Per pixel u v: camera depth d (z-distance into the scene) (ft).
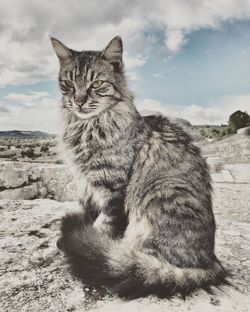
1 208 2.02
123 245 1.27
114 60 1.66
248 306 1.09
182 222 1.26
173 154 1.43
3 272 1.24
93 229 1.33
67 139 1.62
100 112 1.57
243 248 1.56
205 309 1.05
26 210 1.98
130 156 1.46
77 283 1.18
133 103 1.66
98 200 1.51
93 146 1.50
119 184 1.45
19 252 1.40
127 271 1.16
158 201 1.31
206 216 1.32
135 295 1.10
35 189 2.57
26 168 2.59
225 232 1.76
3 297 1.10
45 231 1.63
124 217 1.44
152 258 1.22
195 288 1.16
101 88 1.58
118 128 1.51
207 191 1.40
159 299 1.09
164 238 1.25
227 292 1.17
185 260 1.22
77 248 1.22
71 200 2.50
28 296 1.10
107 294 1.11
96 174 1.49
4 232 1.61
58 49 1.70
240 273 1.33
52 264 1.31
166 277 1.15
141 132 1.49
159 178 1.36
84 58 1.65
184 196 1.31
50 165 2.70
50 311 1.03
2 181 2.51
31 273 1.24
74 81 1.63
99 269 1.16
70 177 2.53
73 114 1.64
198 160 1.46
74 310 1.03
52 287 1.15
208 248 1.28
